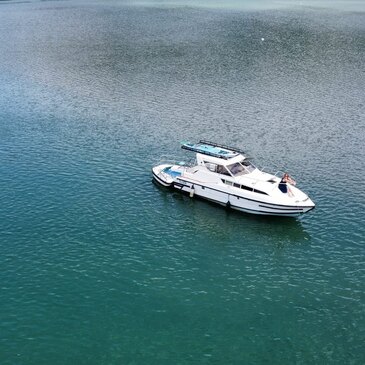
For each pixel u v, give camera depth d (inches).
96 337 1483.8
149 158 2728.8
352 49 5310.0
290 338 1487.5
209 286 1718.8
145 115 3408.0
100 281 1727.4
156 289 1695.4
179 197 2354.8
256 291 1694.1
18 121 3309.5
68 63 4862.2
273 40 5787.4
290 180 2190.0
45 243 1937.7
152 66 4699.8
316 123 3243.1
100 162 2672.2
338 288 1705.2
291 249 1936.5
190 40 5856.3
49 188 2375.7
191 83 4146.2
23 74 4485.7
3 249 1892.2
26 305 1605.6
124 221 2117.4
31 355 1416.1
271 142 2940.5
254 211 2193.7
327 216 2143.2
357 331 1510.8
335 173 2529.5
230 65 4717.0
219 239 2007.9
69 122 3284.9
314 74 4402.1
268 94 3850.9
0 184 2406.5
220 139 2984.7
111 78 4320.9
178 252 1911.9
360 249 1918.1
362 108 3521.2
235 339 1482.5
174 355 1423.5
